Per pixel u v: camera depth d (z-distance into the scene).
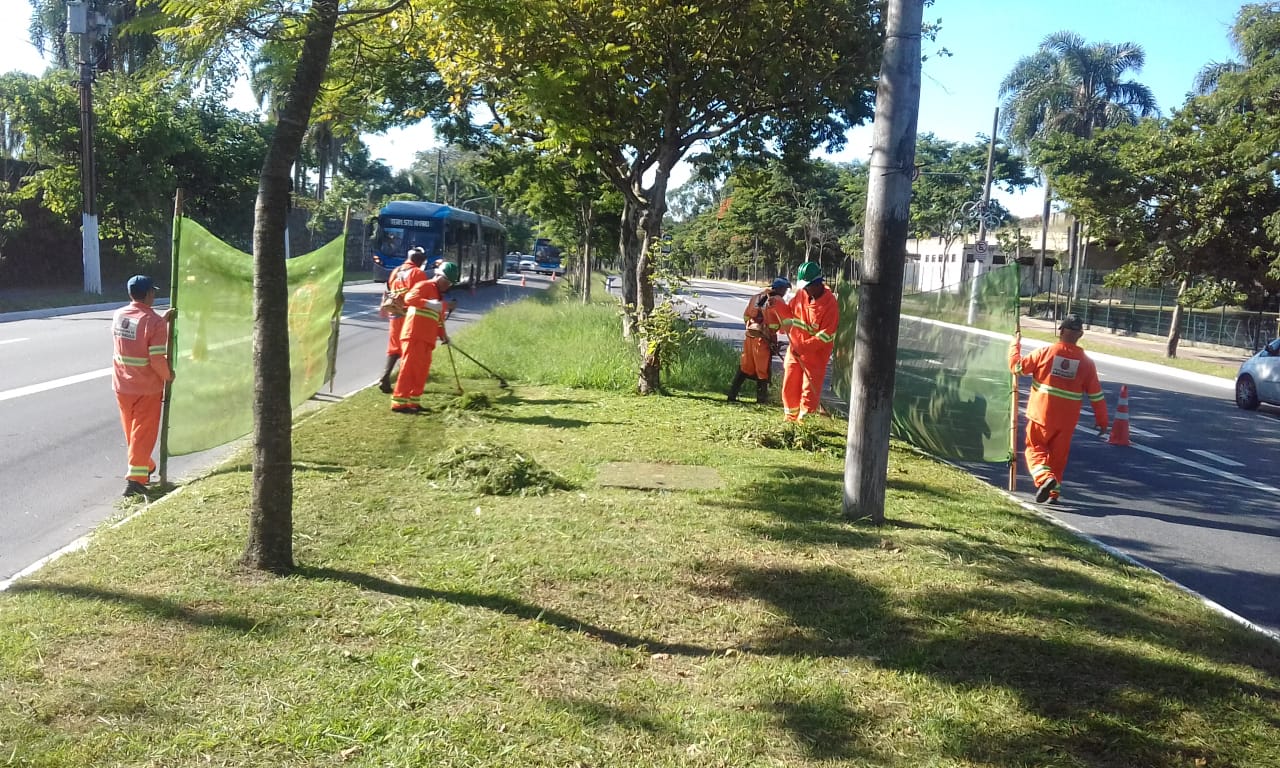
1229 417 15.66
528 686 3.92
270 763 3.29
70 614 4.43
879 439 6.64
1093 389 8.37
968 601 5.10
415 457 8.04
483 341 15.91
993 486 8.84
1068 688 4.11
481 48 9.55
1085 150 27.44
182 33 4.80
